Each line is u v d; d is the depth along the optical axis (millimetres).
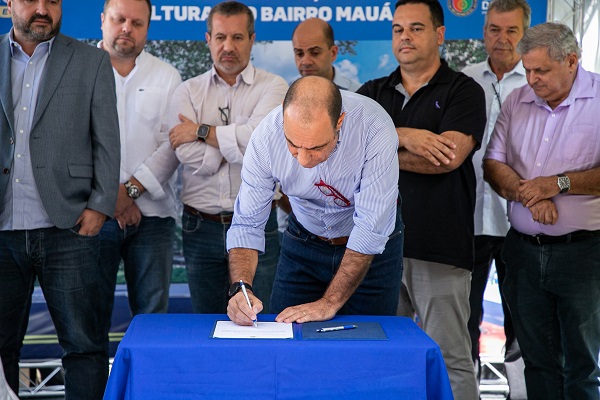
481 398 4016
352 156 2514
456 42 4129
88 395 3250
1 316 3197
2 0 3982
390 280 2918
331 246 2906
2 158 3145
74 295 3195
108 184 3236
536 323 3354
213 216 3707
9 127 3141
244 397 2166
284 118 2188
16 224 3143
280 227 4172
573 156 3262
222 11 3691
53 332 4105
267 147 2527
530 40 3205
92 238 3238
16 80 3180
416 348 2195
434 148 3166
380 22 4105
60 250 3172
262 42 4102
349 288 2584
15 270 3203
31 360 4070
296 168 2557
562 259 3234
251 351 2166
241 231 2684
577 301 3234
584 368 3260
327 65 4059
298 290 3012
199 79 3793
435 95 3363
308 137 2146
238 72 3740
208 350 2160
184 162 3637
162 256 3787
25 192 3145
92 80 3252
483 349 4191
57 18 3189
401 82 3486
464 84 3367
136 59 3838
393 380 2193
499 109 4012
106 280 3684
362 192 2555
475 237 3982
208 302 3799
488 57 4051
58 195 3139
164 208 3783
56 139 3154
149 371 2150
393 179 2551
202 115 3746
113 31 3719
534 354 3389
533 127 3369
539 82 3215
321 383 2180
